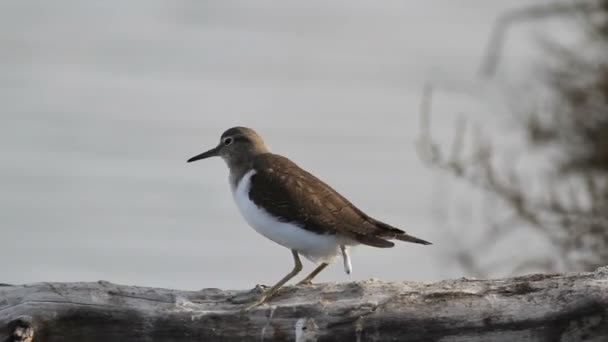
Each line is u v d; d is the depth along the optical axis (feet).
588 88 80.43
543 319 37.24
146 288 39.99
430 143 71.56
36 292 39.24
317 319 38.32
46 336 38.75
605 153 77.71
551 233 70.08
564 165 79.46
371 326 37.93
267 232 44.55
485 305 37.73
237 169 48.62
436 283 39.27
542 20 91.35
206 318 38.75
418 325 37.81
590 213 69.36
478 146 74.13
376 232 43.75
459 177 72.28
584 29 83.10
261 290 40.11
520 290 38.09
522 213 70.03
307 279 44.16
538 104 82.53
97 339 38.91
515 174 73.20
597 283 37.42
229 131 49.16
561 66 82.53
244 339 38.52
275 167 45.80
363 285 39.40
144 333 38.78
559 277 38.58
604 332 36.73
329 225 43.29
